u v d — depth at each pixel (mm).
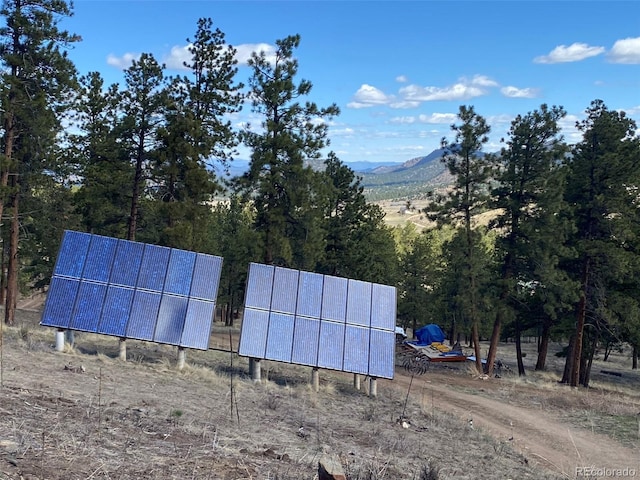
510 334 44438
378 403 19438
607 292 34156
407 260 63812
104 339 24203
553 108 32719
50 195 32156
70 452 6660
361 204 41594
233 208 54688
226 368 22188
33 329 24188
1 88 25547
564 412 23562
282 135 29109
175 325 19109
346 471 8500
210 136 31172
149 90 29750
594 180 32812
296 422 13047
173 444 8273
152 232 36594
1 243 38406
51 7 26312
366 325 21344
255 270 21078
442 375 33219
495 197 34938
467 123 33406
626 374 50500
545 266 32875
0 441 6477
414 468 10297
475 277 35156
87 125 34906
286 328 20359
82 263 19078
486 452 14281
